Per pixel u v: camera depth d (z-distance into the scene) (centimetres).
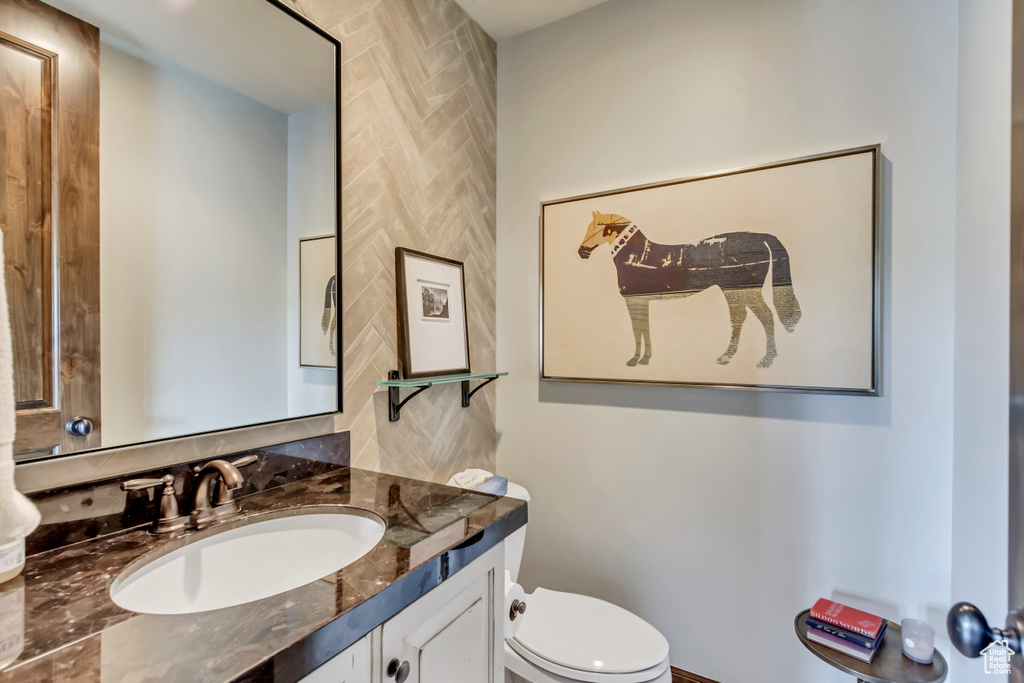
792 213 149
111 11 88
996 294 107
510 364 205
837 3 146
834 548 146
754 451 158
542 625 142
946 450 132
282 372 118
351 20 138
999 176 106
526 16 191
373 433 144
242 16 111
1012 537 59
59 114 81
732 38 161
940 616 133
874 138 141
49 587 68
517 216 203
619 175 180
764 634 156
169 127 97
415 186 161
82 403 84
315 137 127
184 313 99
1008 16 102
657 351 171
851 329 141
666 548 172
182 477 97
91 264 85
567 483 191
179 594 82
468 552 86
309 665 57
